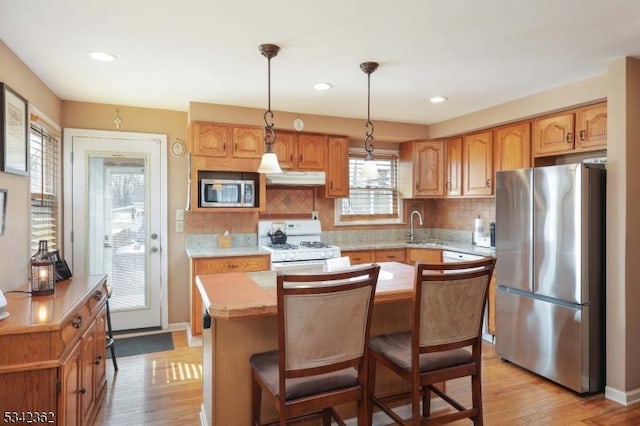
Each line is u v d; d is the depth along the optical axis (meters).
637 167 2.64
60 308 1.84
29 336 1.59
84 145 3.73
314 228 4.55
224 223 4.22
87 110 3.73
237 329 2.02
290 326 1.55
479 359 1.96
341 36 2.26
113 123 3.82
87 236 3.77
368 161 2.79
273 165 2.51
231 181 3.87
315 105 3.79
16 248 2.43
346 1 1.88
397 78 3.00
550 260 2.85
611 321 2.67
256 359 1.93
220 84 3.15
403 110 4.00
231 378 2.01
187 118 4.04
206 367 2.22
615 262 2.64
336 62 2.67
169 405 2.54
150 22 2.08
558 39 2.31
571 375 2.73
